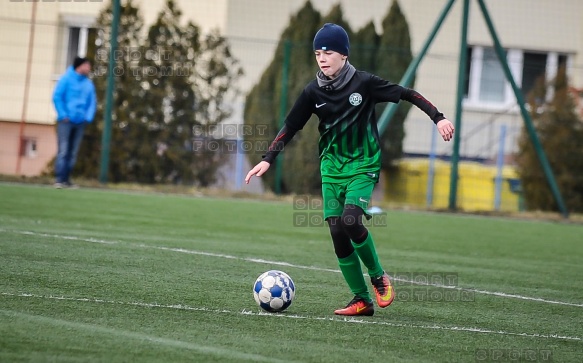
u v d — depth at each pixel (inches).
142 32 2079.2
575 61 2805.1
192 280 862.5
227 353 558.6
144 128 2069.4
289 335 629.6
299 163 2122.3
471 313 784.3
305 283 901.2
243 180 2183.8
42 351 537.0
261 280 716.7
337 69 724.0
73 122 1877.5
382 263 1135.0
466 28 2000.5
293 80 2138.3
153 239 1198.9
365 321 706.8
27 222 1283.2
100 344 562.6
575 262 1269.7
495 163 2493.8
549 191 2135.8
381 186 2253.9
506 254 1317.7
